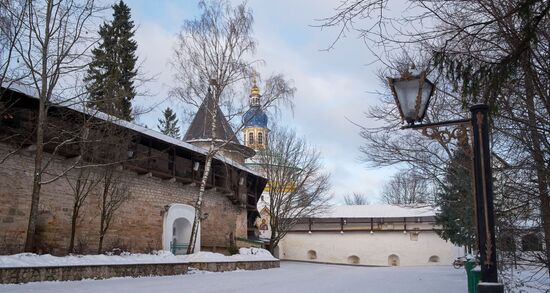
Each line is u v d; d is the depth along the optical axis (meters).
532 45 5.59
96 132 20.59
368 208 58.69
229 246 34.09
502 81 5.45
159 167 27.14
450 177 16.09
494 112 5.64
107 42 20.41
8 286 13.75
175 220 29.20
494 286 4.89
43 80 17.53
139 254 22.78
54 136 20.08
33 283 14.85
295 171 45.66
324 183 47.69
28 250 16.98
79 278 16.80
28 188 20.03
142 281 17.67
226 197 34.94
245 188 37.47
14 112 19.36
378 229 56.59
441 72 5.85
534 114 6.80
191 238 26.72
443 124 5.73
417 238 55.88
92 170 21.88
